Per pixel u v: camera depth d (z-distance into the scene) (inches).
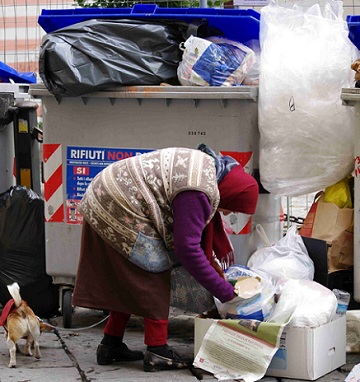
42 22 414.9
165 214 311.3
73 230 395.9
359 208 353.7
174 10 398.3
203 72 373.1
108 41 376.8
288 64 366.0
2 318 340.5
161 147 380.5
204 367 321.1
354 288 358.3
